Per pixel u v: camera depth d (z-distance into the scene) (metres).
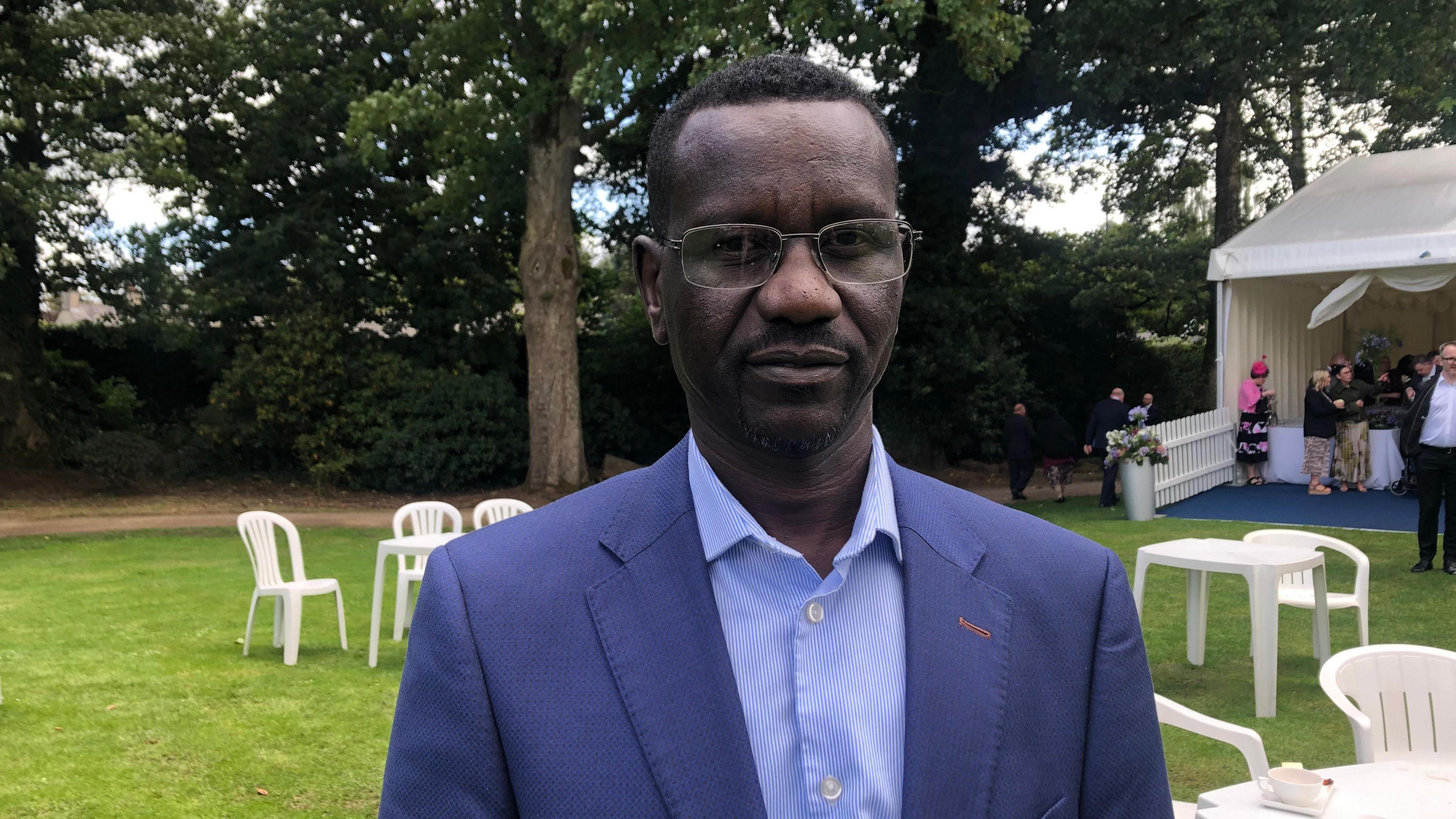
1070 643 0.95
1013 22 12.66
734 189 0.91
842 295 0.91
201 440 18.03
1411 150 17.12
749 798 0.84
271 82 18.17
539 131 16.14
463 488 17.94
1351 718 3.11
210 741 4.45
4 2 14.93
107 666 5.77
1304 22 14.38
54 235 15.36
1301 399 15.48
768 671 0.91
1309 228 13.35
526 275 16.39
